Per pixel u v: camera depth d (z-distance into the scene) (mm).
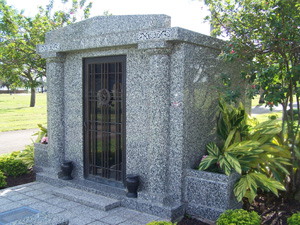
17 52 8711
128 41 4781
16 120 18469
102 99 5578
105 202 4906
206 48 4930
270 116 5668
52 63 6102
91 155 5895
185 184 4629
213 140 5312
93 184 5652
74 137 6062
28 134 13586
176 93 4512
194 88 4707
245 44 4820
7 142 11664
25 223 3283
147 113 4898
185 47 4445
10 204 5051
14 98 45719
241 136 5086
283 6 4574
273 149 4625
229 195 4328
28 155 7223
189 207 4578
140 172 5031
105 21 5309
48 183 6145
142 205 4672
